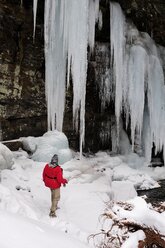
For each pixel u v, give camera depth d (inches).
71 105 546.9
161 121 601.9
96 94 578.6
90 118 575.2
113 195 422.9
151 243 174.4
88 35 516.1
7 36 458.3
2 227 164.6
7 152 380.5
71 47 485.1
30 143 459.5
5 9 449.1
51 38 486.6
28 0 471.2
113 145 608.1
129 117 613.0
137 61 567.5
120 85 553.0
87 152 574.2
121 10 557.6
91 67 561.0
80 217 321.1
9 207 276.8
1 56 454.9
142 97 568.4
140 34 594.6
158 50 622.5
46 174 303.1
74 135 552.1
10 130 475.5
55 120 522.3
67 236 196.2
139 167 582.9
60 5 487.5
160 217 181.6
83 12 488.1
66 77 531.8
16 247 149.6
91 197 372.2
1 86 461.7
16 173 376.5
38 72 504.1
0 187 296.5
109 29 558.9
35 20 446.9
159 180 555.5
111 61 551.8
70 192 378.9
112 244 194.5
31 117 500.1
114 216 187.3
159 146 613.9
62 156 457.1
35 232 172.4
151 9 561.9
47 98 499.5
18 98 482.9
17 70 477.7
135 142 613.3
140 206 186.5
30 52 490.6
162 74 600.7
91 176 436.5
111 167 529.0
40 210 313.7
